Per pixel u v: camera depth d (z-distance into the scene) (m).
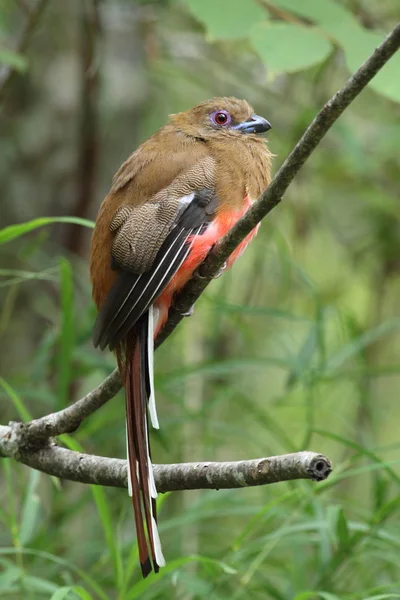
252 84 15.50
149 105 15.59
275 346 14.56
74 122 13.67
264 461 6.16
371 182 15.29
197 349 13.69
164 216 8.51
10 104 13.61
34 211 13.45
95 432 11.17
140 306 8.02
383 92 8.45
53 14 13.75
